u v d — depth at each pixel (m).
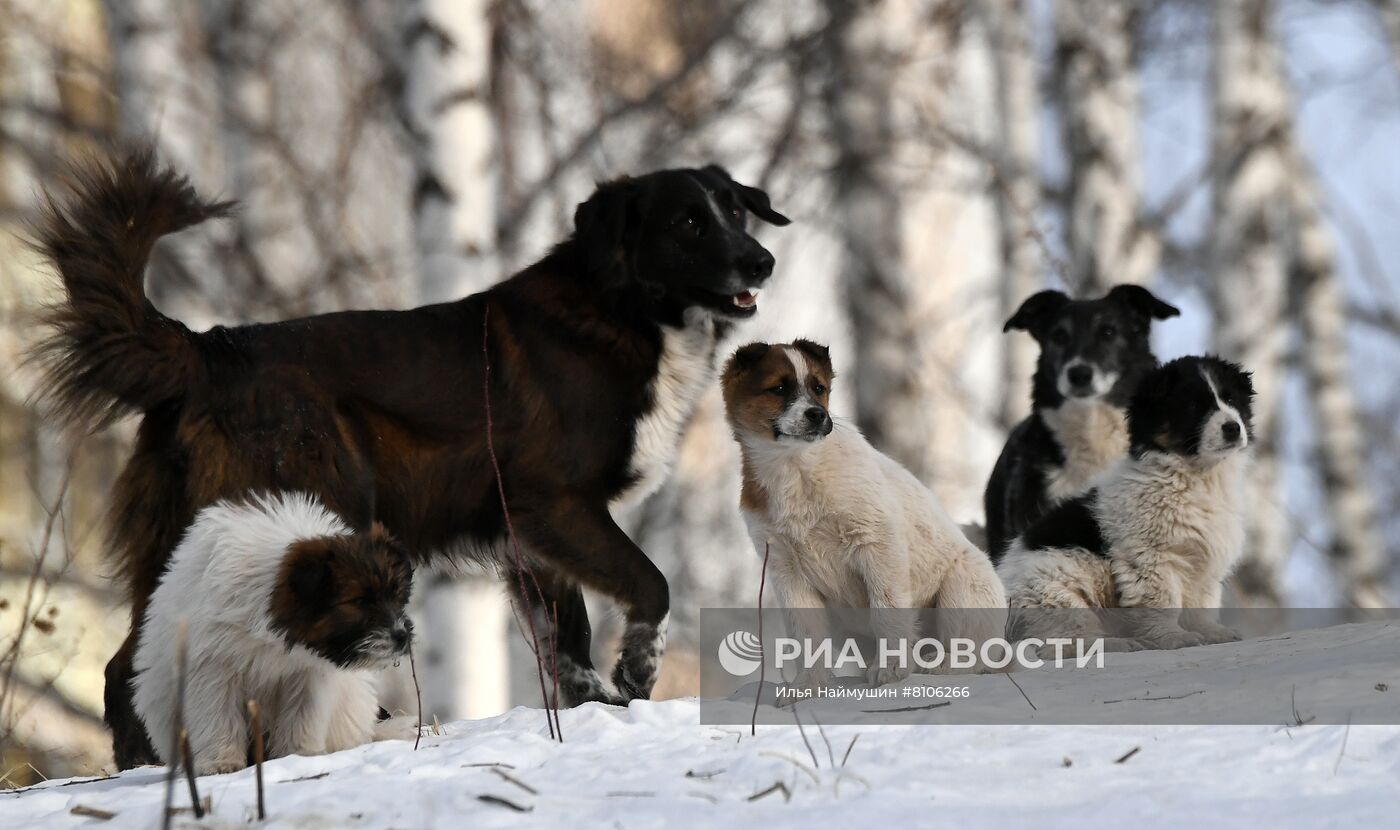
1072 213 25.91
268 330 11.91
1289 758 7.91
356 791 7.94
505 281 12.81
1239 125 25.53
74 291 11.38
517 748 8.93
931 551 11.88
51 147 25.30
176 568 9.97
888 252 23.64
